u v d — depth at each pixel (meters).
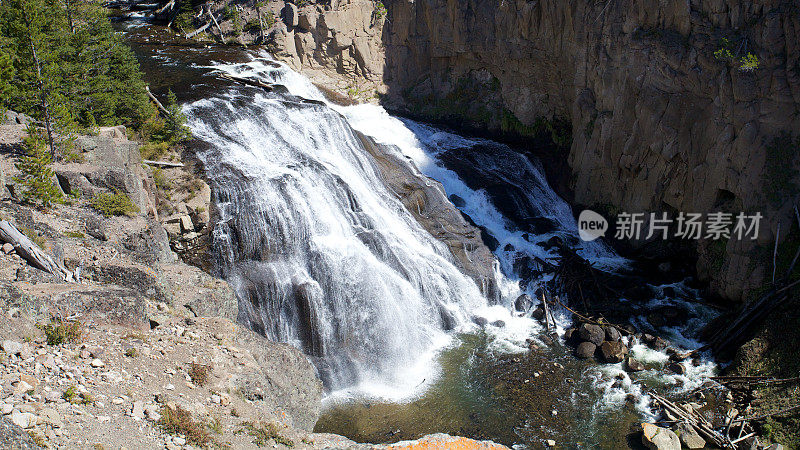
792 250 29.61
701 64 32.09
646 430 24.67
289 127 36.56
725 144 31.47
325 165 34.59
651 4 33.97
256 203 30.58
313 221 31.28
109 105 32.69
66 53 31.62
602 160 38.06
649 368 29.08
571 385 28.00
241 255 29.56
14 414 13.45
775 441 24.69
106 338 18.11
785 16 28.97
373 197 35.34
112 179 25.91
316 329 28.52
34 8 25.16
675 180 34.47
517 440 24.89
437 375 28.62
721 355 29.56
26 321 16.72
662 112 34.22
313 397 22.83
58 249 20.83
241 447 16.53
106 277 21.44
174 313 21.94
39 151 23.88
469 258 34.69
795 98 29.23
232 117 36.06
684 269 34.88
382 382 28.12
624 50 35.78
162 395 16.73
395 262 31.98
